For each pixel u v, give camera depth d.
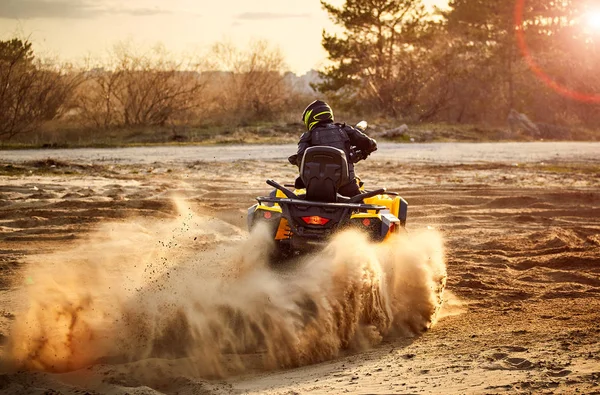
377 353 6.02
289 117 48.31
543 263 9.72
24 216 12.83
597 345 5.45
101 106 42.16
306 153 7.26
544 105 69.50
